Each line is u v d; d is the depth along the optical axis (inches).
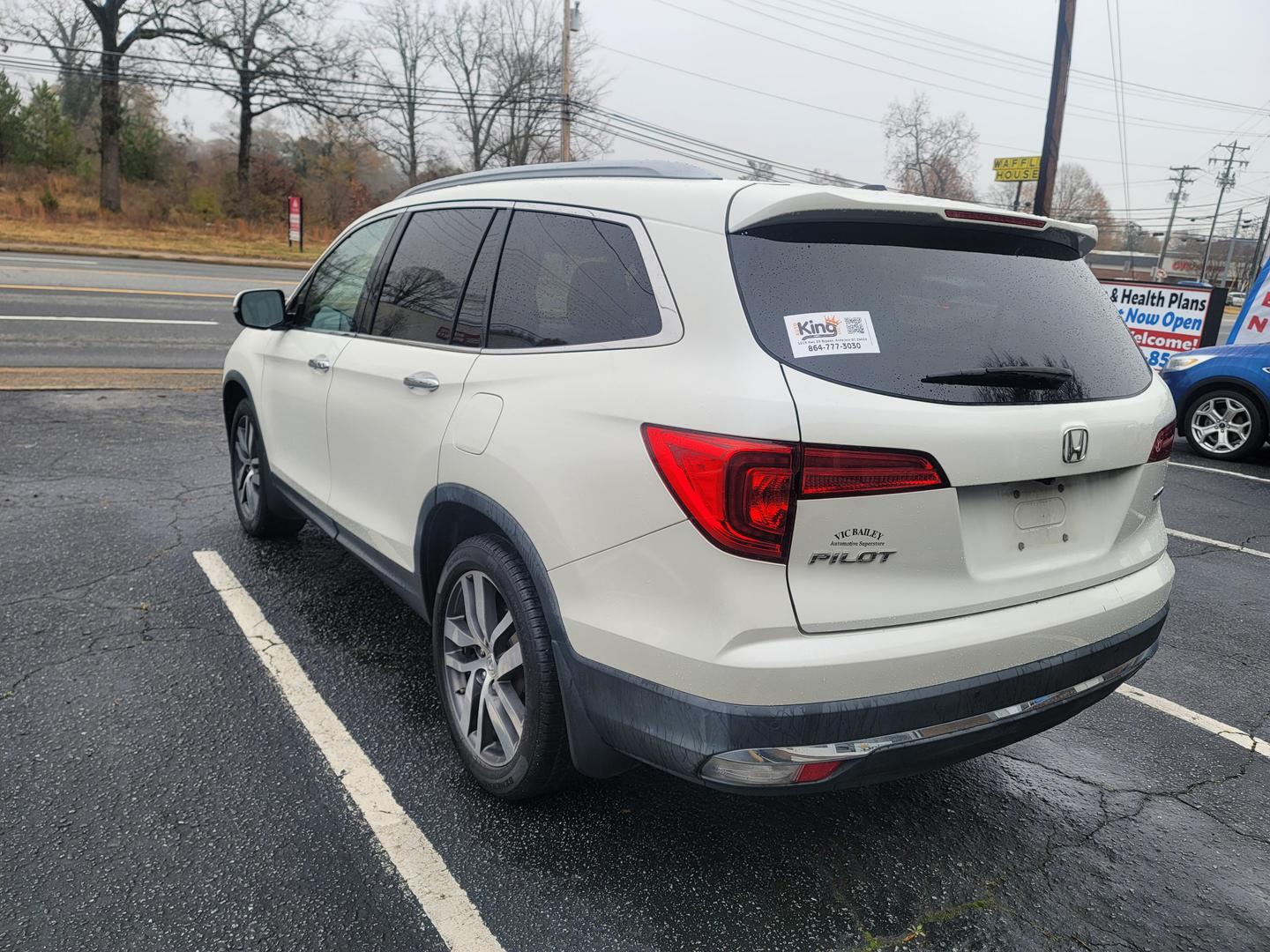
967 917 92.1
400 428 117.9
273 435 168.4
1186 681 151.9
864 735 77.5
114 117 1587.1
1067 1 743.1
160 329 492.4
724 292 80.5
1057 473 85.9
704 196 87.2
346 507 137.7
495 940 85.4
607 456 83.7
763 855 99.8
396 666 139.8
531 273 103.6
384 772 112.0
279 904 88.6
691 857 98.7
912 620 79.4
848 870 98.2
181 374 384.5
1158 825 110.0
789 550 74.4
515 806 106.4
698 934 87.4
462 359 108.8
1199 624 177.5
